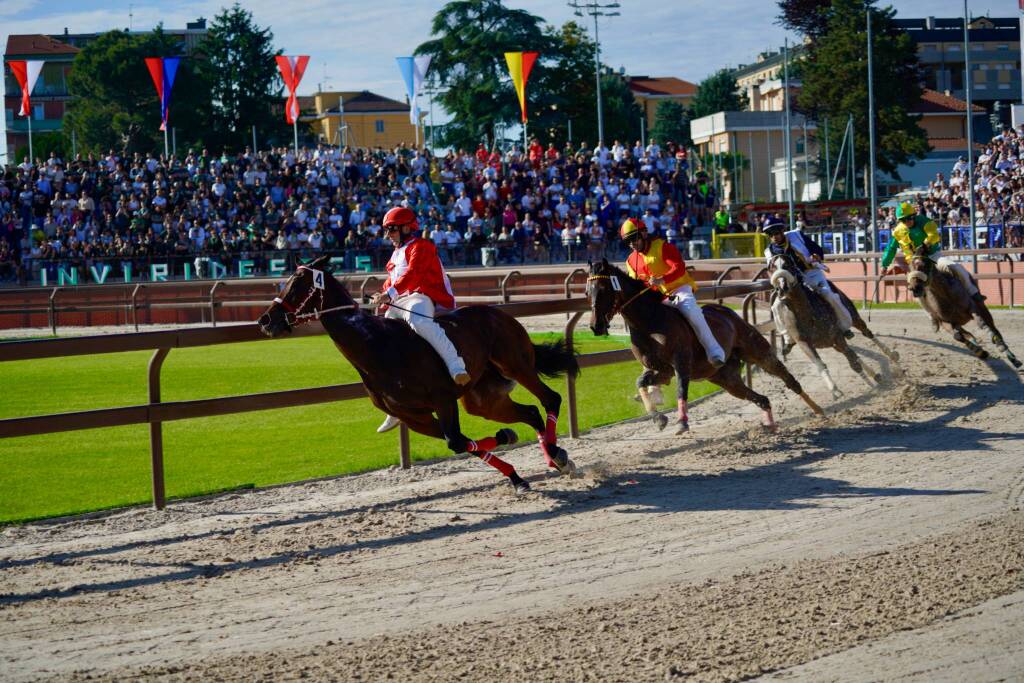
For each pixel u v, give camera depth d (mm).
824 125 56438
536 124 56406
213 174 33875
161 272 29312
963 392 11555
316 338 25031
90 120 66312
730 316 9891
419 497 8133
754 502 7434
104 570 6562
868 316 20125
